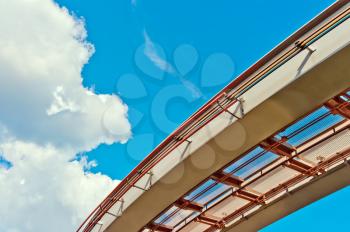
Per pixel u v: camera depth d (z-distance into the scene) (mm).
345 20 18094
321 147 25297
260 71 21328
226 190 28969
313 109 20484
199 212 30734
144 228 31234
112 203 28875
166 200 27250
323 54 18359
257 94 21047
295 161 25719
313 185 27234
